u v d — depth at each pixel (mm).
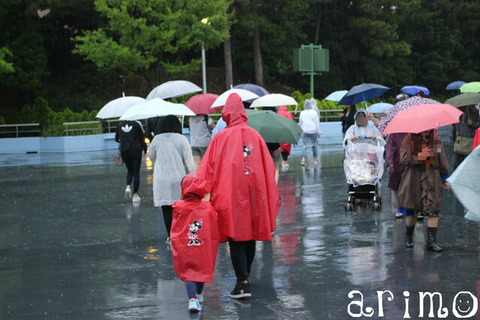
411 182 8961
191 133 15078
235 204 6914
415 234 10180
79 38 36562
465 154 13180
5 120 35156
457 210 12320
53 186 17375
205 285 7680
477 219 6754
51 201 14766
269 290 7383
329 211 12414
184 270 6652
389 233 10289
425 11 61750
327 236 10188
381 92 14641
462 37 66625
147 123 11633
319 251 9195
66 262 9000
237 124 7152
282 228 10875
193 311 6656
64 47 49750
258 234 7012
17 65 42906
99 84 49688
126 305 6961
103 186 17078
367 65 58438
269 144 12484
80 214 12930
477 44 66750
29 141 30438
